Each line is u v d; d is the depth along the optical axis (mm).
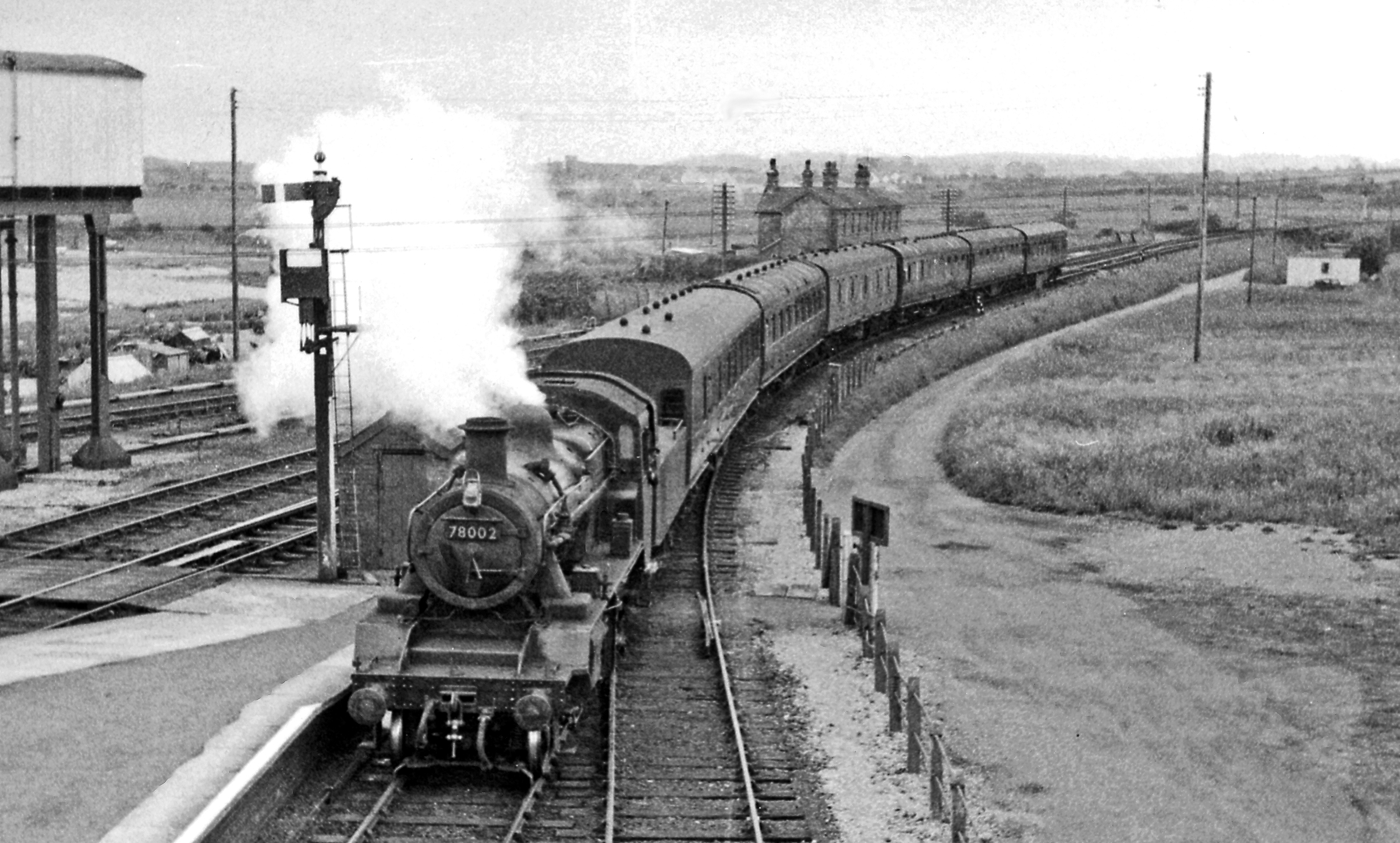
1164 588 26469
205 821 12586
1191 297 86688
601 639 16938
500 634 16031
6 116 29656
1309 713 19391
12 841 12617
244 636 19531
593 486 18375
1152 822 15586
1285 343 64375
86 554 24984
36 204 30719
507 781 15727
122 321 72312
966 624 23719
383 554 23891
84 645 19109
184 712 16125
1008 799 16047
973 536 31031
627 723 17734
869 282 56406
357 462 23797
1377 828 15562
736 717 17641
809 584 25625
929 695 19766
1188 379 53594
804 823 14633
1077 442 39656
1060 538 30969
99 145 32250
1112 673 21078
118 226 148750
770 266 46656
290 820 14203
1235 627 23781
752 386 36625
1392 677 20984
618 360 24672
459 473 16312
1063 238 87750
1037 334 69312
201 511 28422
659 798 15266
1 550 25094
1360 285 91812
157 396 45188
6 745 15008
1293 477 35375
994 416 44281
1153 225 158375
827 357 53156
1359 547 29641
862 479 37094
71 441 36844
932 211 178375
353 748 16531
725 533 29172
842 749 17172
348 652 18766
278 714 15922
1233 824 15594
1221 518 32500
